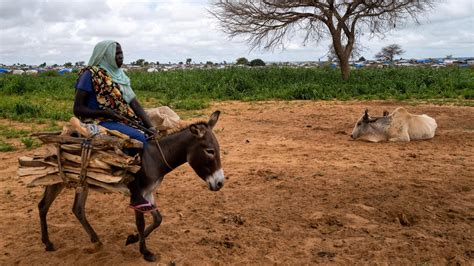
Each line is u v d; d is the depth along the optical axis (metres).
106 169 4.66
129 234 5.87
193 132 4.74
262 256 5.26
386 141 11.61
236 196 7.37
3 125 14.20
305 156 9.99
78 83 4.78
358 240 5.67
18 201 7.30
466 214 6.48
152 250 5.35
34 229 6.11
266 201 7.11
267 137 12.23
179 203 7.11
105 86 4.79
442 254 5.27
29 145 11.04
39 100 20.70
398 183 7.86
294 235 5.84
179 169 9.09
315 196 7.29
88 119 4.99
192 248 5.45
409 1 29.22
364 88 24.23
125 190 4.61
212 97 23.25
